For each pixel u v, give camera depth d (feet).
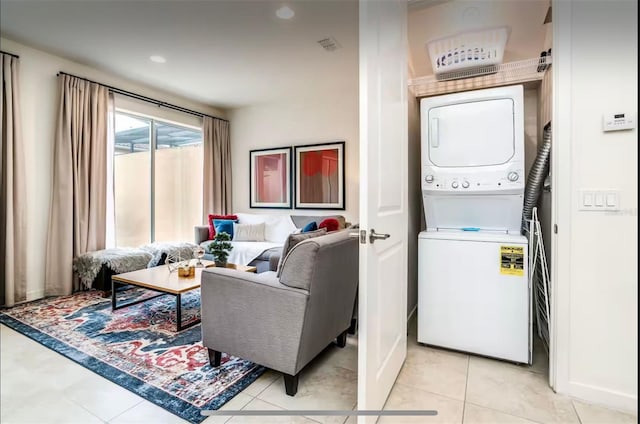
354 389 5.90
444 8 7.60
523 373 6.50
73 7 8.61
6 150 10.05
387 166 5.55
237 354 6.17
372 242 4.85
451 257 7.32
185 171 17.11
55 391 5.78
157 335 8.09
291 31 9.84
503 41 7.34
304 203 16.11
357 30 9.80
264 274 6.42
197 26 9.55
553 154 5.72
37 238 11.08
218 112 17.88
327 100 15.47
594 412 5.32
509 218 7.43
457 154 7.45
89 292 11.67
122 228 14.60
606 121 5.28
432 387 6.03
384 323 5.47
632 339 5.32
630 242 5.28
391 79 5.76
